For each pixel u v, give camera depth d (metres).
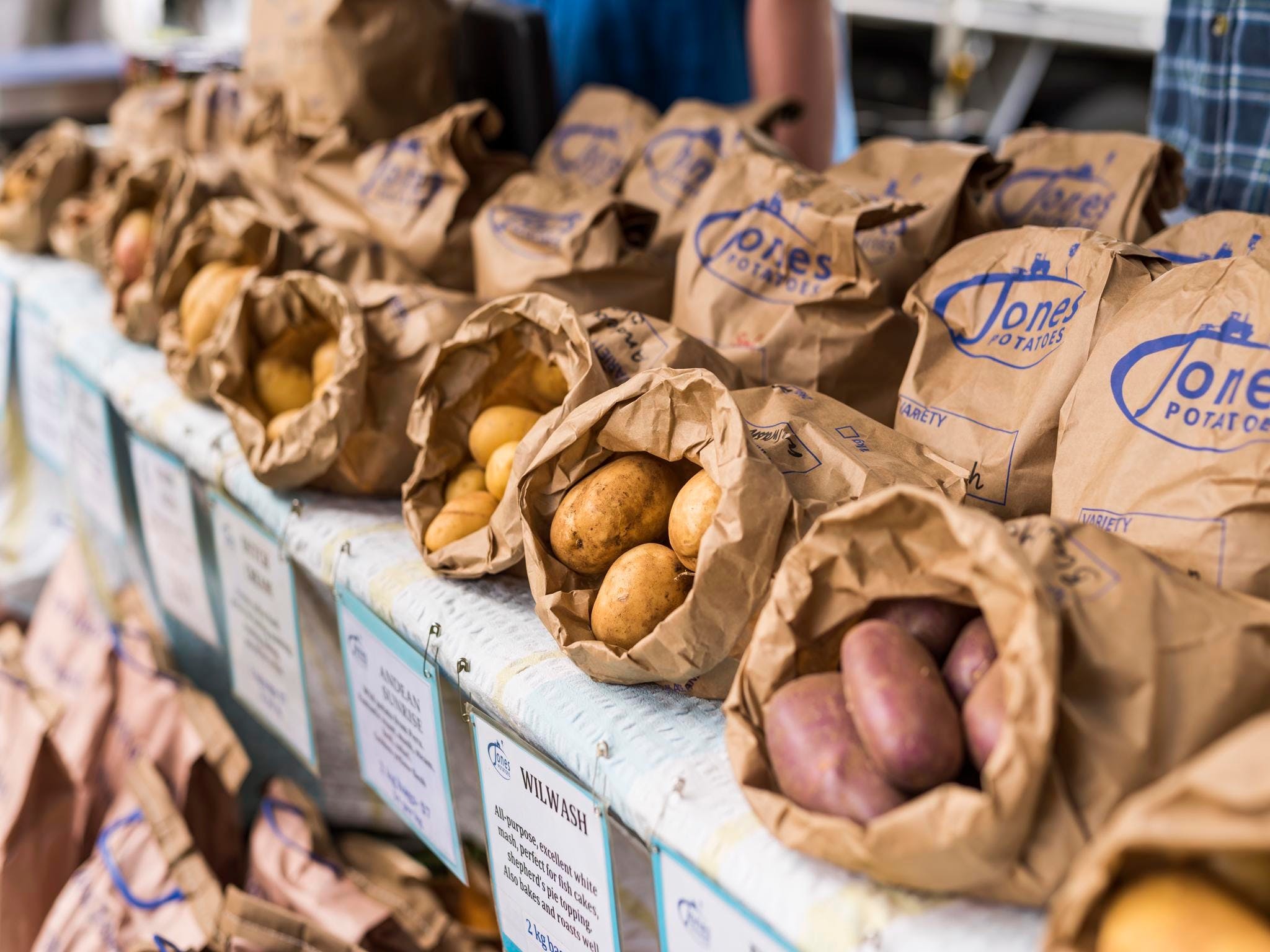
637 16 1.94
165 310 1.54
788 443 0.86
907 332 1.07
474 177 1.46
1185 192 1.18
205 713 1.49
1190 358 0.77
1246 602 0.66
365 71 1.58
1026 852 0.60
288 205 1.63
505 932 1.02
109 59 2.83
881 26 4.18
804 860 0.66
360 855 1.43
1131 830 0.47
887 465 0.86
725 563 0.77
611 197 1.28
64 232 2.00
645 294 1.23
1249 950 0.46
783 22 2.01
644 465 0.88
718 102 2.03
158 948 1.26
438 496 1.10
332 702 1.31
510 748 0.90
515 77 1.71
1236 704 0.62
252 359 1.28
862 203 1.07
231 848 1.47
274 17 1.68
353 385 1.16
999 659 0.63
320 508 1.21
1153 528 0.75
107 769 1.54
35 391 2.04
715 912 0.70
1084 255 0.90
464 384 1.08
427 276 1.44
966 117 3.93
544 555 0.90
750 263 1.11
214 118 1.98
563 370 1.02
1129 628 0.63
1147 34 3.82
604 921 0.84
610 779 0.78
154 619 1.81
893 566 0.68
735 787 0.74
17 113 2.70
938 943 0.60
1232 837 0.45
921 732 0.61
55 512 2.23
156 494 1.54
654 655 0.80
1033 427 0.88
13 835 1.44
